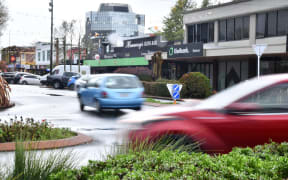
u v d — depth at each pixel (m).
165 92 27.73
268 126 5.70
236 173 3.23
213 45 35.06
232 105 5.82
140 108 15.57
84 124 12.24
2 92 18.06
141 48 52.38
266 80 6.02
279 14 29.06
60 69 41.59
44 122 10.13
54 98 24.09
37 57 80.19
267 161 3.77
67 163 4.11
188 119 5.77
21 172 3.60
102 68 57.88
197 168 3.33
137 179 3.08
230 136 5.69
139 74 36.84
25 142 4.36
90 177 3.31
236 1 32.34
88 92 15.95
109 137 9.62
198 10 36.44
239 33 32.53
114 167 3.51
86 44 67.62
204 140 5.62
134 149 4.59
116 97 14.92
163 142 5.47
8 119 13.38
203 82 26.39
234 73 33.88
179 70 39.97
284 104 5.88
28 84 48.25
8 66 78.31
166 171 3.38
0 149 7.55
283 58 29.69
